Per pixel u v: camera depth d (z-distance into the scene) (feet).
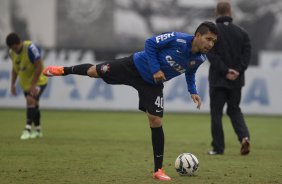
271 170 97.19
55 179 84.74
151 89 86.89
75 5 358.23
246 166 101.86
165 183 82.38
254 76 243.19
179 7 360.89
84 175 88.84
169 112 246.06
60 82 246.68
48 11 358.02
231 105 120.67
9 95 244.83
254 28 361.10
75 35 359.87
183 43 83.82
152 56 83.92
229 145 140.26
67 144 132.77
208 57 118.01
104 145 132.57
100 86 247.91
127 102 248.52
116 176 88.17
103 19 359.46
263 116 240.53
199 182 83.61
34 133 148.36
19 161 103.35
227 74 117.29
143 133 164.55
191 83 91.61
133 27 360.48
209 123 204.54
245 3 360.89
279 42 360.28
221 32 118.83
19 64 143.33
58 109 246.47
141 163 103.35
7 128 169.89
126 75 88.28
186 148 130.82
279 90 242.78
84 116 221.66
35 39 358.64
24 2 356.38
